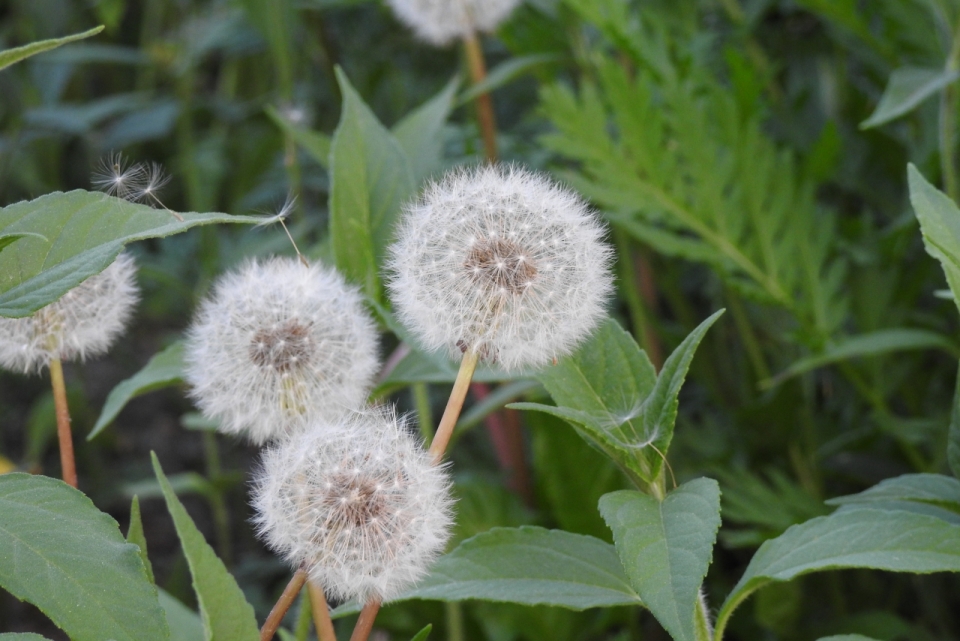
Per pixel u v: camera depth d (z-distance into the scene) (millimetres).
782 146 921
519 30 897
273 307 549
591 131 737
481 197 536
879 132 881
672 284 906
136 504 527
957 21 708
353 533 515
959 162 793
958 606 760
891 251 778
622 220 721
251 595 882
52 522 498
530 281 526
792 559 522
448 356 570
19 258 501
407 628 719
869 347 690
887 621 682
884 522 520
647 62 752
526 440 916
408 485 520
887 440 805
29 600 490
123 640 490
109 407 585
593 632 712
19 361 547
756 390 867
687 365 523
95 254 496
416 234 537
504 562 542
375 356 562
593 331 546
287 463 522
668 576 496
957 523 561
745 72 735
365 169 598
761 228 736
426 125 682
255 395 546
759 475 790
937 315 816
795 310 720
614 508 509
